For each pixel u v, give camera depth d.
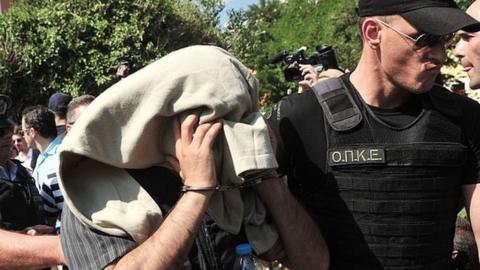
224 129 1.47
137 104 1.46
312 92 1.92
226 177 1.52
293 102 1.92
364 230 1.84
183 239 1.42
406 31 1.71
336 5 17.67
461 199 1.98
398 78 1.78
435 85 1.95
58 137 4.41
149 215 1.48
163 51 11.87
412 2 1.71
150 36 11.79
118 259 1.43
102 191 1.49
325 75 3.62
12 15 10.69
